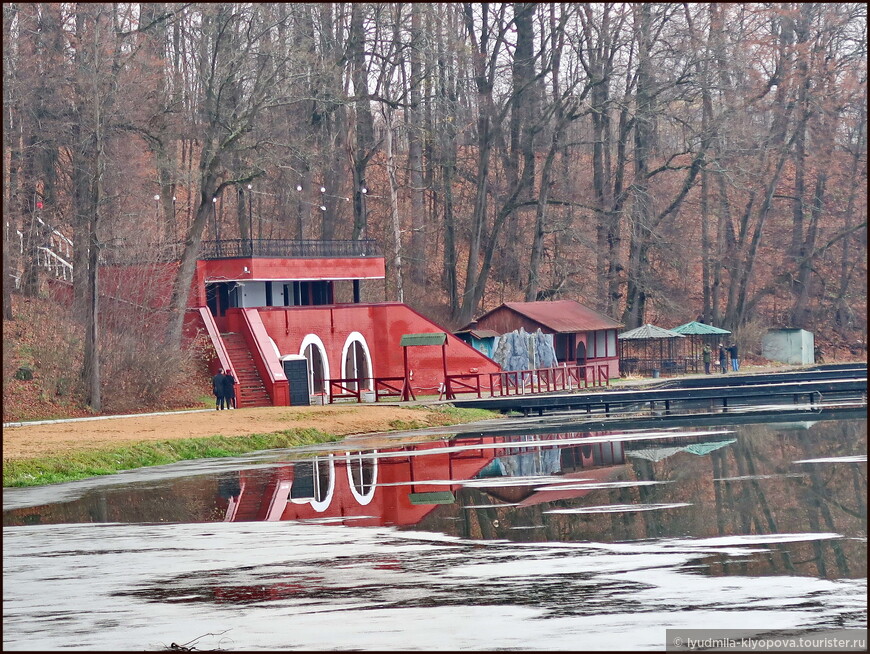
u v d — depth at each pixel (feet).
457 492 144.56
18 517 132.46
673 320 526.16
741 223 527.40
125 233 319.47
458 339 349.82
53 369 286.25
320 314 340.59
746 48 480.23
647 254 490.49
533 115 476.95
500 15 450.71
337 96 365.40
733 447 190.70
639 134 497.05
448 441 224.53
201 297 336.90
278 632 73.87
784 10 467.52
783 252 548.72
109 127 319.27
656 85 456.04
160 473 178.40
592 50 457.27
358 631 73.51
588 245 465.06
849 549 97.25
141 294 314.14
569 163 531.91
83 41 297.53
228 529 119.03
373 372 350.64
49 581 92.27
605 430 240.53
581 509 124.77
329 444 228.84
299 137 406.00
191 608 81.46
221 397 290.56
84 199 317.83
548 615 76.33
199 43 397.80
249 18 350.84
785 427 230.07
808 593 81.15
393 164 478.59
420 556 99.25
